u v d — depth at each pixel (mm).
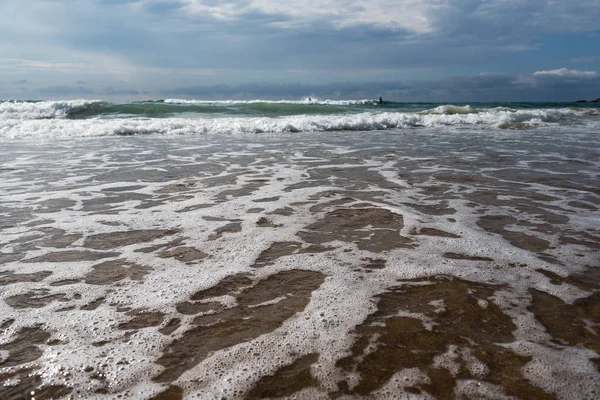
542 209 4434
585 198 4891
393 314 2365
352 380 1837
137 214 4238
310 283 2746
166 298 2553
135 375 1862
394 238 3555
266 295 2590
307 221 4012
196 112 17594
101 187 5418
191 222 3982
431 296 2566
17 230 3762
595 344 2088
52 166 6867
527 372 1878
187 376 1861
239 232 3703
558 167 6840
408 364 1941
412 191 5211
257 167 6809
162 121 13078
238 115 17172
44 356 1984
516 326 2246
